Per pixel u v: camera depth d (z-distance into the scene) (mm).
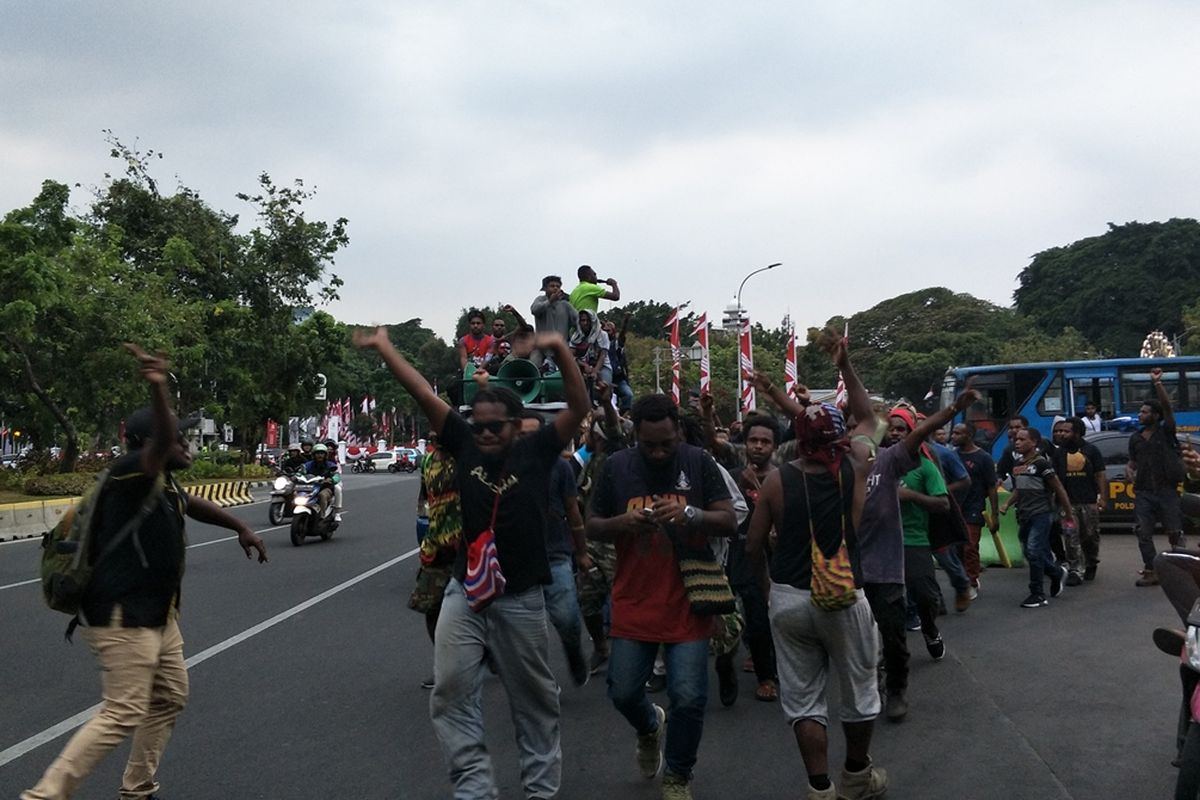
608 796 5469
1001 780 5578
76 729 6645
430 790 5551
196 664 8633
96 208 40500
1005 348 78250
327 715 7051
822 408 4902
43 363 29219
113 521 4785
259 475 45500
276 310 42531
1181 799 4613
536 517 4730
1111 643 8961
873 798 5230
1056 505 11797
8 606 11773
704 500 5031
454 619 4680
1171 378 27594
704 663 4992
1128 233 84625
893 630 6516
